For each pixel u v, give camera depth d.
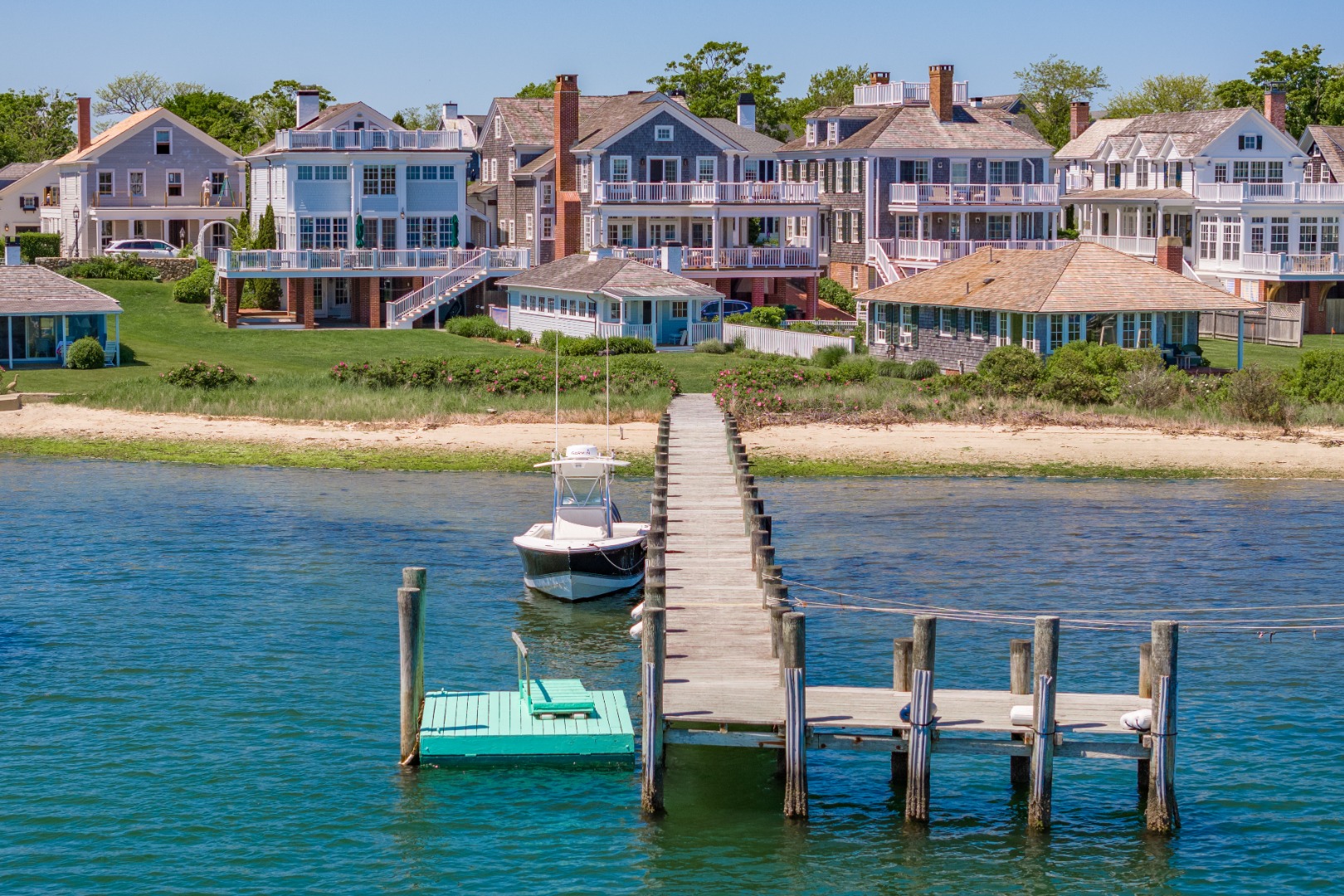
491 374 66.38
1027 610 37.44
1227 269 92.81
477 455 56.72
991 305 70.25
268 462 56.09
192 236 108.94
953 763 29.33
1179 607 37.66
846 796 27.75
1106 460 55.69
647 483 53.31
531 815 26.53
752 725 26.22
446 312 91.19
